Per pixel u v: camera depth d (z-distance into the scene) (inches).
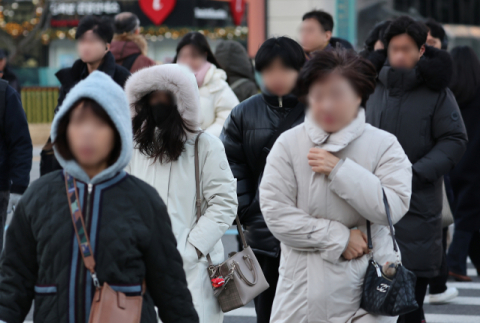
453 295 389.1
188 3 1502.2
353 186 193.2
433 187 277.0
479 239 444.5
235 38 1471.5
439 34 466.0
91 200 144.4
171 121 217.8
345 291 197.6
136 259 146.2
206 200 225.6
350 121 199.0
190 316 154.2
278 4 1428.4
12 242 148.0
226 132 280.1
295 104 269.9
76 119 143.6
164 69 217.6
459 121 283.6
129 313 140.9
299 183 204.5
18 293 148.0
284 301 207.5
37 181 150.3
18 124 332.2
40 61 1651.1
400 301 185.3
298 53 263.3
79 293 141.8
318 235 197.0
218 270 223.6
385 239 203.9
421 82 283.9
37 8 1595.7
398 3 1825.8
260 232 267.1
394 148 203.5
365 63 195.6
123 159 144.7
